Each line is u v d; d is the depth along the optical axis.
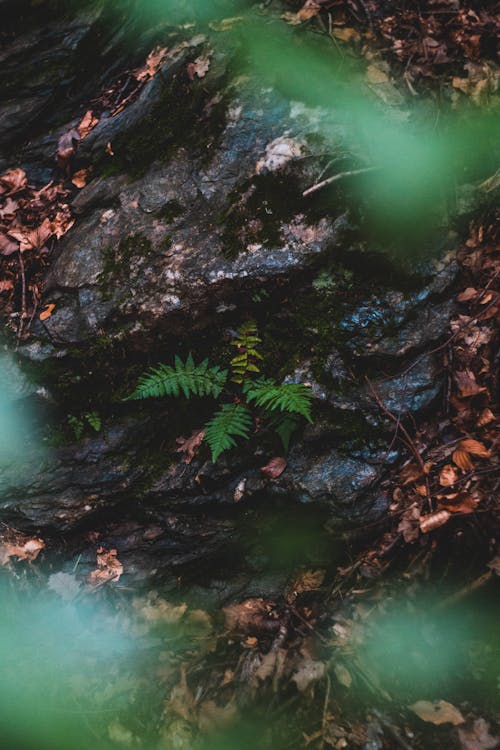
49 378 1.92
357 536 1.81
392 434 1.83
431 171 1.89
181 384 1.83
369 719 1.69
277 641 1.76
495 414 1.83
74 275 1.94
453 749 1.66
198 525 1.87
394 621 1.75
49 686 1.75
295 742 1.68
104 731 1.71
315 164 1.89
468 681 1.71
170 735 1.70
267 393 1.80
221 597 1.84
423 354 1.85
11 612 1.82
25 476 1.89
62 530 1.88
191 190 1.93
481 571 1.76
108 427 1.91
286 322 1.88
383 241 1.87
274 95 1.95
